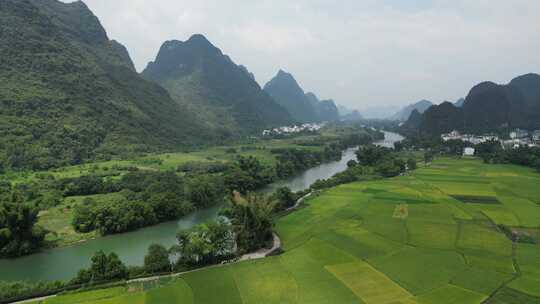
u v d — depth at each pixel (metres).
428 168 177.12
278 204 102.00
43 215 94.94
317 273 60.53
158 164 162.00
